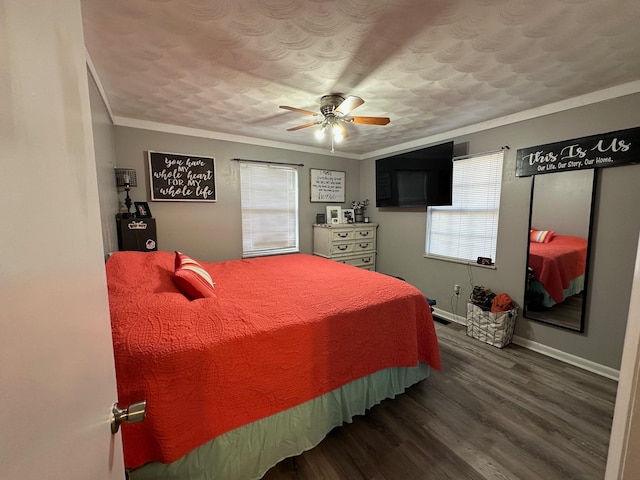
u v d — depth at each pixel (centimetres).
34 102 37
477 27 141
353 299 179
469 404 191
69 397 43
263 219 379
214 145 333
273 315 149
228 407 122
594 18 134
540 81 201
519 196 270
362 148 420
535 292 263
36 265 36
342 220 436
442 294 351
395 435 165
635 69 184
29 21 37
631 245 208
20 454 31
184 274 162
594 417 179
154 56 167
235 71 186
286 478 138
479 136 298
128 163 286
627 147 204
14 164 32
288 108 206
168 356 109
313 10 129
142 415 65
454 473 141
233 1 122
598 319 226
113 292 144
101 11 127
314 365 147
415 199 351
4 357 29
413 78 196
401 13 131
